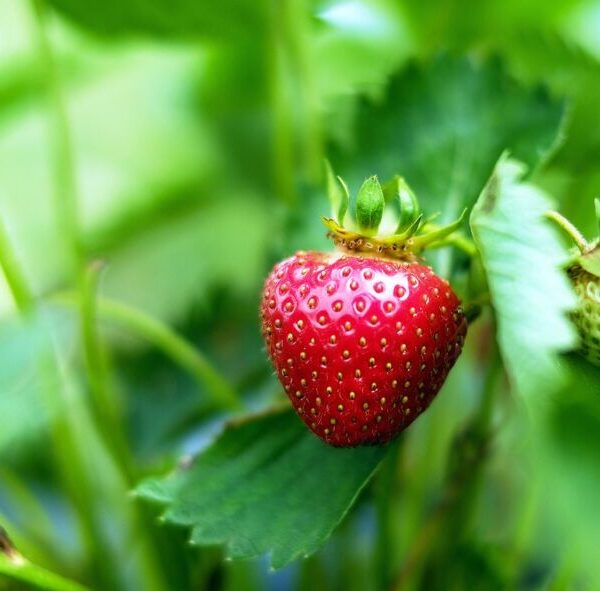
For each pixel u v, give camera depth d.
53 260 0.41
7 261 0.31
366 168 0.29
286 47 0.33
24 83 0.41
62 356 0.31
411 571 0.29
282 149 0.34
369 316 0.23
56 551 0.32
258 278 0.37
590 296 0.23
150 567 0.31
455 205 0.28
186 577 0.30
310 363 0.24
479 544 0.30
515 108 0.28
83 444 0.33
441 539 0.30
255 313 0.37
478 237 0.22
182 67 0.42
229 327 0.37
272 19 0.33
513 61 0.34
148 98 0.44
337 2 0.34
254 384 0.35
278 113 0.34
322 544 0.24
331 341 0.23
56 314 0.35
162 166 0.43
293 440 0.26
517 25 0.34
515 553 0.31
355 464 0.25
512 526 0.35
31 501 0.33
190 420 0.35
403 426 0.24
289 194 0.34
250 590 0.32
